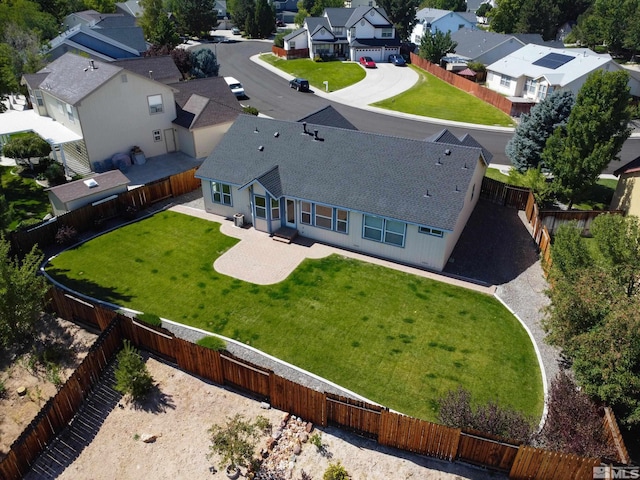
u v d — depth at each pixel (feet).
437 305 75.72
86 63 132.57
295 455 51.55
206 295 78.02
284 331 69.77
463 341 68.18
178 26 317.01
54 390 62.18
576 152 100.27
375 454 51.67
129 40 208.44
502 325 71.61
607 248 66.74
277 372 62.39
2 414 58.90
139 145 131.34
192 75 204.13
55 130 127.13
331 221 90.58
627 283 60.90
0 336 67.00
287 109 184.14
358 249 90.68
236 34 344.49
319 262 87.04
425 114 182.60
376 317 72.79
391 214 83.10
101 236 96.78
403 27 293.64
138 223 101.81
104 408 58.18
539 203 107.34
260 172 96.02
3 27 192.95
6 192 113.09
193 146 132.67
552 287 69.15
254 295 77.87
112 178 104.88
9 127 129.49
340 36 263.49
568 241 71.20
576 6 326.24
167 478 50.01
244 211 99.86
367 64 245.24
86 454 52.80
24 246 88.99
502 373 62.64
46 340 69.41
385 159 91.15
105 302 76.38
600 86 98.22
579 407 51.21
